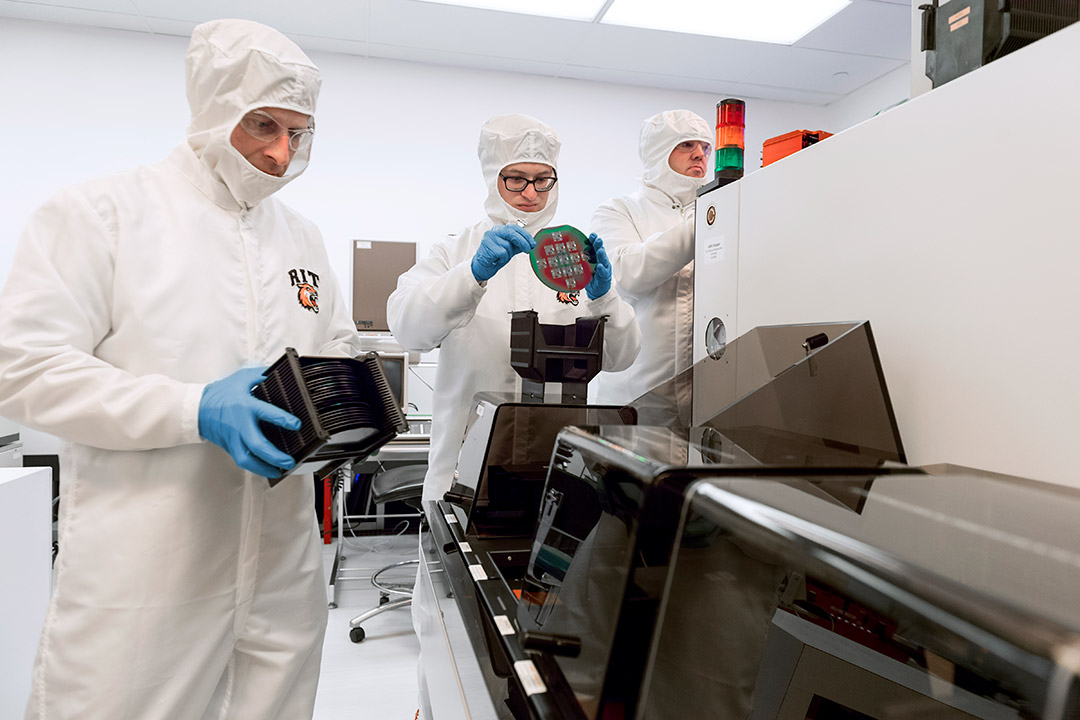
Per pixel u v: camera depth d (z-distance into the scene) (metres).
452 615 0.72
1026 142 0.56
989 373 0.61
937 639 0.29
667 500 0.42
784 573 0.37
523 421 0.87
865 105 3.93
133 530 0.88
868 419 0.69
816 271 0.84
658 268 1.59
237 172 0.97
